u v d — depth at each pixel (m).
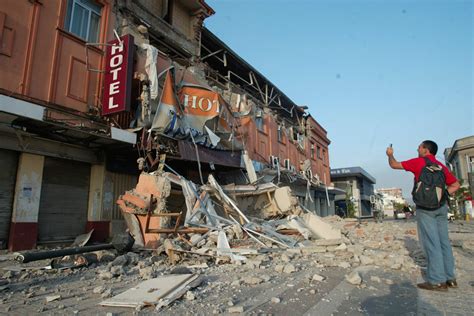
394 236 11.95
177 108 11.41
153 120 10.49
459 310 3.47
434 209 4.41
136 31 11.84
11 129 8.14
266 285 4.63
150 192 8.98
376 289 4.40
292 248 8.05
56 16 9.49
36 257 5.71
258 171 17.05
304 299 3.95
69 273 5.49
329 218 21.34
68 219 9.80
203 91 12.70
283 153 22.06
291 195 13.30
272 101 23.94
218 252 6.66
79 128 8.73
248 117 17.34
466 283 4.66
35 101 8.68
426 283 4.45
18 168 8.65
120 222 10.95
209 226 8.35
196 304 3.71
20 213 8.45
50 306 3.72
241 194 13.06
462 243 9.08
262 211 13.65
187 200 9.09
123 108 9.49
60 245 9.42
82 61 10.06
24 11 8.70
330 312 3.46
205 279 4.93
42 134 8.84
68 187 9.89
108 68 10.23
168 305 3.62
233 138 14.31
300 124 28.75
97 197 10.44
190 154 11.72
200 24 16.05
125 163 11.41
